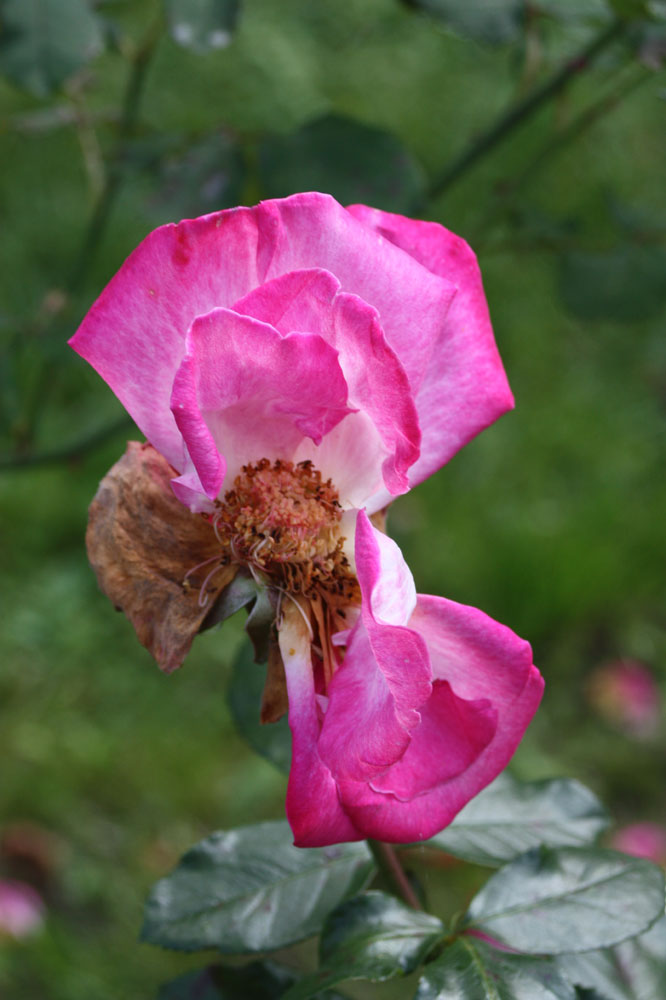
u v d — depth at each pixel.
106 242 1.56
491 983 0.44
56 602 1.35
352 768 0.43
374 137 0.58
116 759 1.25
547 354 1.67
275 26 1.86
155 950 1.11
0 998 1.05
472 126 1.80
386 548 0.43
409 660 0.42
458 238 0.45
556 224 0.68
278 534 0.45
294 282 0.43
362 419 0.45
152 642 0.44
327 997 0.49
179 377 0.42
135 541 0.44
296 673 0.44
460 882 1.13
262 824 0.49
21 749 1.24
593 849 0.46
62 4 0.56
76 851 1.18
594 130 1.81
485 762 0.44
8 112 1.66
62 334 0.66
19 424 0.69
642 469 1.57
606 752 1.33
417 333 0.44
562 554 1.41
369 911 0.46
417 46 1.89
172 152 0.61
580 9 0.59
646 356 1.69
